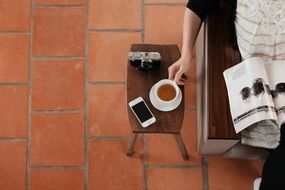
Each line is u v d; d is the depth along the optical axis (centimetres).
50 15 232
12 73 224
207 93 162
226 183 207
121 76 224
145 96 174
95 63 226
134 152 211
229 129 157
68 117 218
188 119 216
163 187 207
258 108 148
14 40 229
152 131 169
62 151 213
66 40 229
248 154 179
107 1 233
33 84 223
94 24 231
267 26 143
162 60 180
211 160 210
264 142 159
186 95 219
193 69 221
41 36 229
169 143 212
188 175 208
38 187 208
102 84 223
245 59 158
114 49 228
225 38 166
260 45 150
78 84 223
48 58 226
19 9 233
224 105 159
